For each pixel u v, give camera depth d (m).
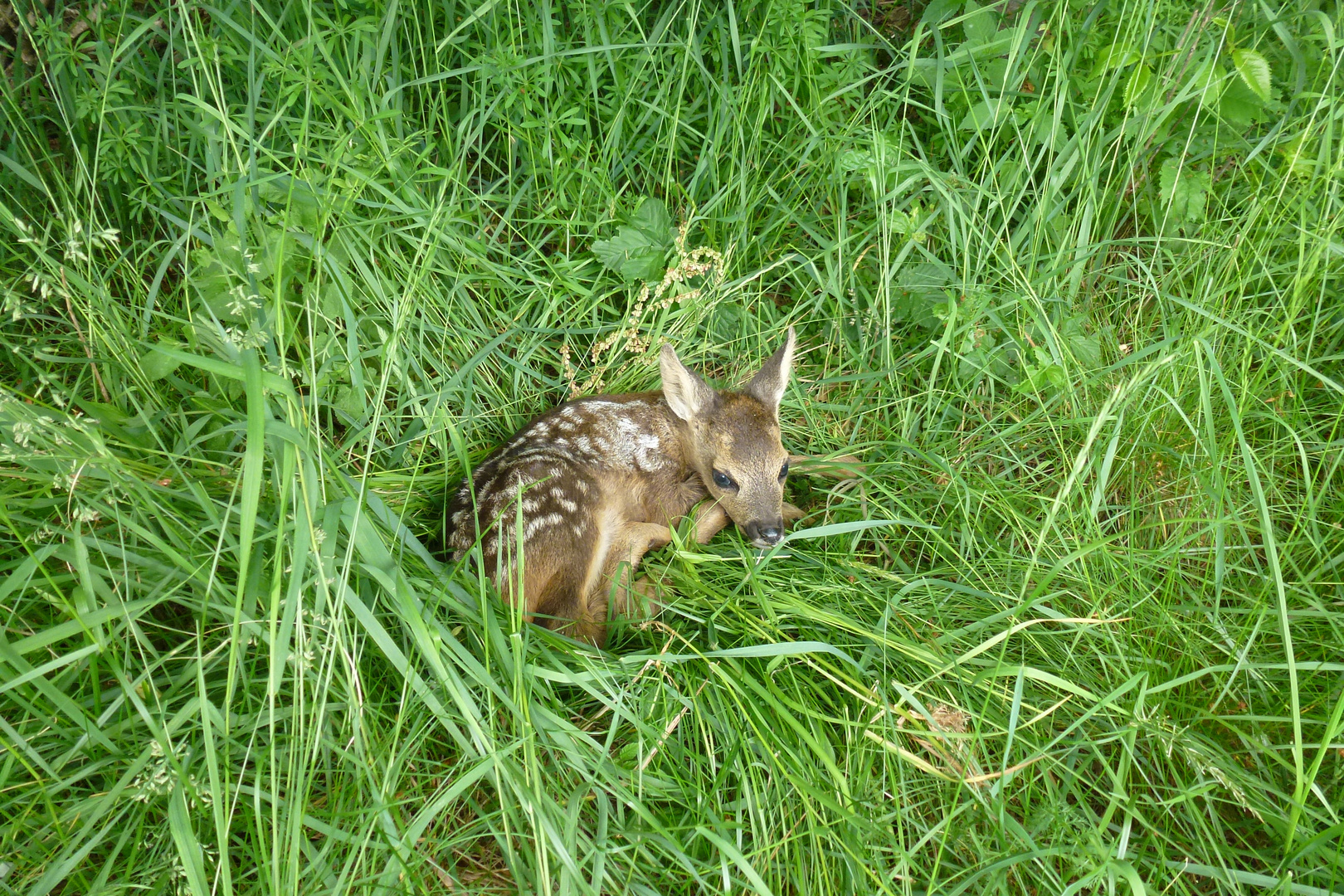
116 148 2.89
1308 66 3.05
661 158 3.08
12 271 2.88
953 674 2.73
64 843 2.59
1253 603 2.78
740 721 2.72
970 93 3.05
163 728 2.60
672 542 2.94
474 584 2.77
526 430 2.96
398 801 2.63
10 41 2.98
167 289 2.95
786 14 3.02
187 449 2.79
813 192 3.09
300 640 2.61
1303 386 2.92
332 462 2.72
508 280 3.00
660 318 3.05
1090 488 2.90
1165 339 2.91
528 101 2.98
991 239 3.04
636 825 2.67
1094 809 2.72
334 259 2.87
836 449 3.02
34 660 2.67
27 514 2.72
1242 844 2.70
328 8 3.00
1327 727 2.71
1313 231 2.90
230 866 2.60
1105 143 3.01
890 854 2.66
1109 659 2.77
